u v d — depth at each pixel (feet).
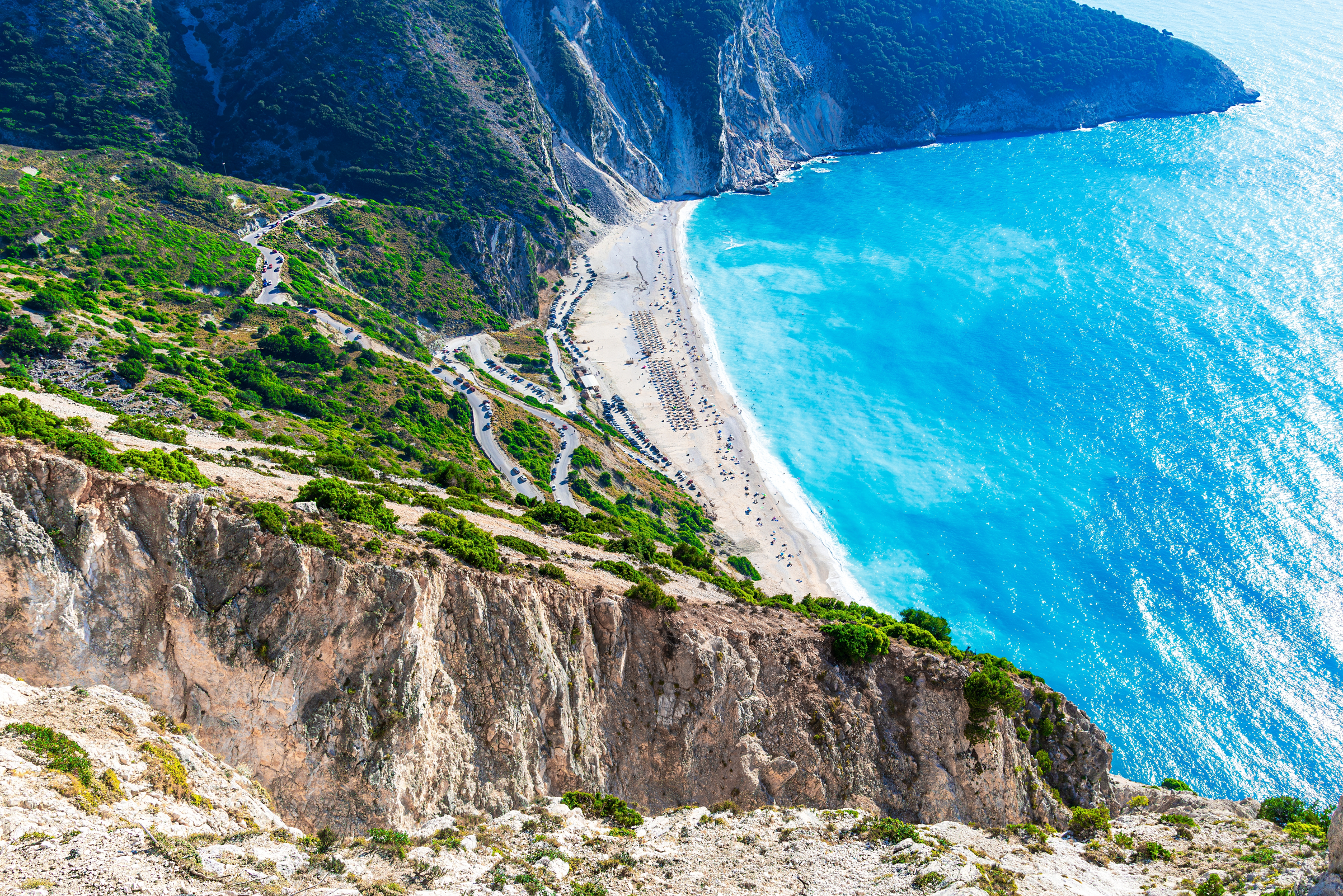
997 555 391.45
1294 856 133.18
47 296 318.24
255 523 121.08
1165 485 419.54
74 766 92.17
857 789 161.58
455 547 144.46
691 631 160.56
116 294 377.50
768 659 166.91
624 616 157.99
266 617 119.44
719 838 123.75
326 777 119.55
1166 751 297.33
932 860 113.60
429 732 128.36
